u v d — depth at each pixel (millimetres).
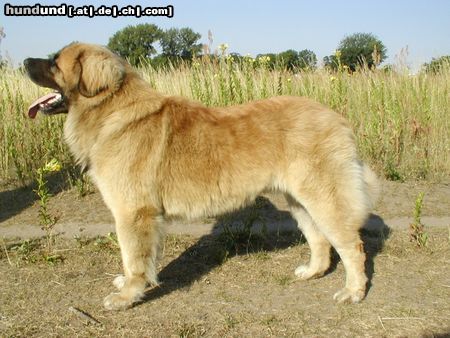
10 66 8906
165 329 3289
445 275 4090
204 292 3871
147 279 3590
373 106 8406
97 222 5688
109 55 3617
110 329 3299
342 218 3527
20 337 3191
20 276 4152
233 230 5227
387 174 7219
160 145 3496
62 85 3654
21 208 6211
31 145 7590
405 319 3373
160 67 9273
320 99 8297
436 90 9062
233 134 3576
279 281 4047
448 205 6180
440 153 7656
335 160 3502
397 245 4812
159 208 3570
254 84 8047
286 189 3611
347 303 3615
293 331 3246
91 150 3613
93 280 4094
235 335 3207
